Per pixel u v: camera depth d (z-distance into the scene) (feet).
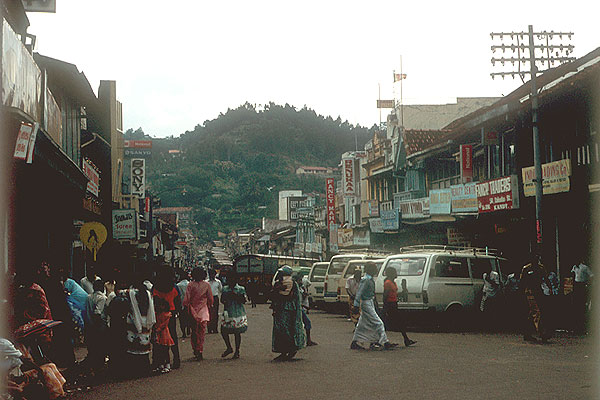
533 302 48.34
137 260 140.56
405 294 59.98
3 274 43.47
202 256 511.40
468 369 34.96
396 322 47.16
